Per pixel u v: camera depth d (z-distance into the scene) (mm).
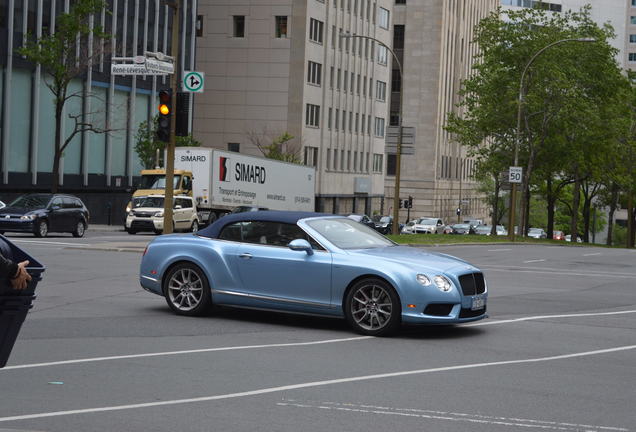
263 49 101188
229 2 101688
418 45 138750
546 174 87062
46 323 15609
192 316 16969
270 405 9805
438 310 15141
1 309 6652
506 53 76000
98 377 11094
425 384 11242
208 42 102375
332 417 9336
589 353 14156
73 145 71688
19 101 65688
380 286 15219
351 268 15492
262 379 11242
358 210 122188
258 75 101438
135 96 78812
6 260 6551
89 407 9516
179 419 9086
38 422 8828
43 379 10891
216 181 60812
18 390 10258
